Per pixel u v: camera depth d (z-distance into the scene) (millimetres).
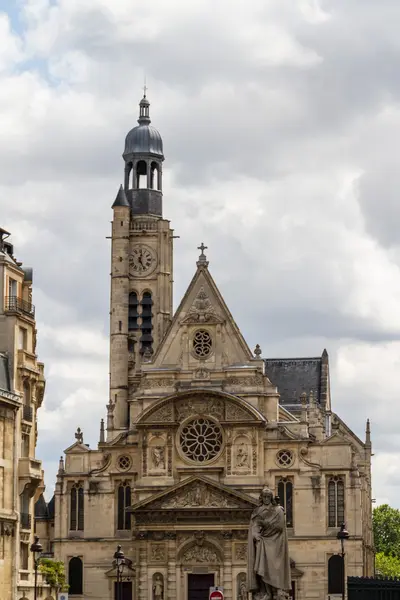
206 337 162875
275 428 159000
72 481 162625
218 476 158625
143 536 156375
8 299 139875
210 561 155750
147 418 160000
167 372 162000
